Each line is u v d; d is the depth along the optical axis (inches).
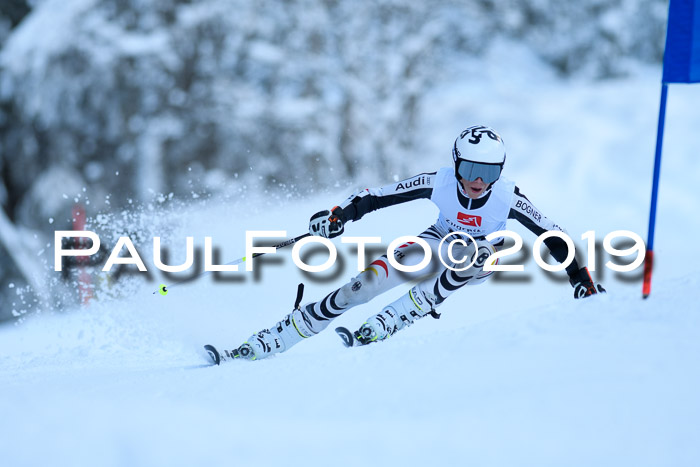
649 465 257.0
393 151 2351.1
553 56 3216.0
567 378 320.2
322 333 773.9
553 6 3026.6
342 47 2321.6
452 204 547.8
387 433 271.1
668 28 463.8
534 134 2541.8
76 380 486.9
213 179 2427.4
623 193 2053.4
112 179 2443.4
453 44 2635.3
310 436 269.3
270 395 335.6
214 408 309.1
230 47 2388.0
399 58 2357.3
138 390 389.1
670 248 1429.6
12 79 2257.6
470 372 340.2
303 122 2354.8
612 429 275.9
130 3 2308.1
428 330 787.4
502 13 2593.5
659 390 305.1
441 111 2662.4
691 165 2169.0
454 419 282.5
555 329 398.3
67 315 889.5
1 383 518.0
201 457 254.8
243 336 757.9
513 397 302.0
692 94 2642.7
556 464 255.0
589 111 2613.2
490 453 259.3
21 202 2479.1
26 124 2370.8
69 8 2186.3
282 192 2354.8
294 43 2330.2
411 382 334.6
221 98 2396.7
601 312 425.1
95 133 2436.0
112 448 263.9
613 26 3112.7
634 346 358.6
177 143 2513.5
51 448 264.1
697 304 418.0
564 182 2207.2
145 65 2353.6
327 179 2346.2
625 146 2317.9
